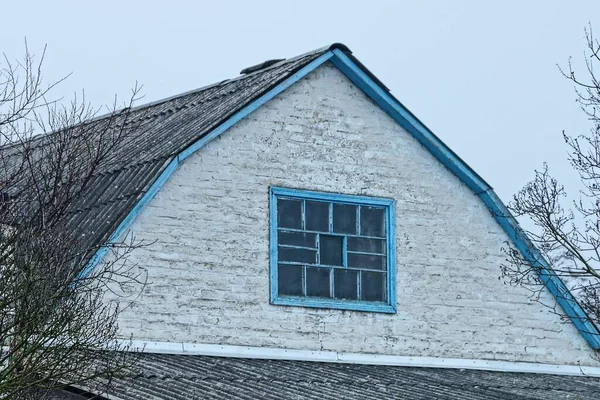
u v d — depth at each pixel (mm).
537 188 31422
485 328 32750
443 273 32500
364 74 31984
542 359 33250
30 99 24281
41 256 21891
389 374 30109
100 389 23625
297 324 30547
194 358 28672
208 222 29781
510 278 33031
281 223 30859
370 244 31938
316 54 31531
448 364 32094
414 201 32500
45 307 21797
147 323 28672
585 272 29609
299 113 31422
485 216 33219
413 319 31969
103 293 27016
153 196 29094
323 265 31250
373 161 32156
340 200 31578
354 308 31297
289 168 31047
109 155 31906
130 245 27109
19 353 21672
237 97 31594
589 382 32625
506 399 28328
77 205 29953
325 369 29609
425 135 32500
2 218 22703
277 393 25594
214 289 29609
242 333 29781
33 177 23844
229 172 30250
